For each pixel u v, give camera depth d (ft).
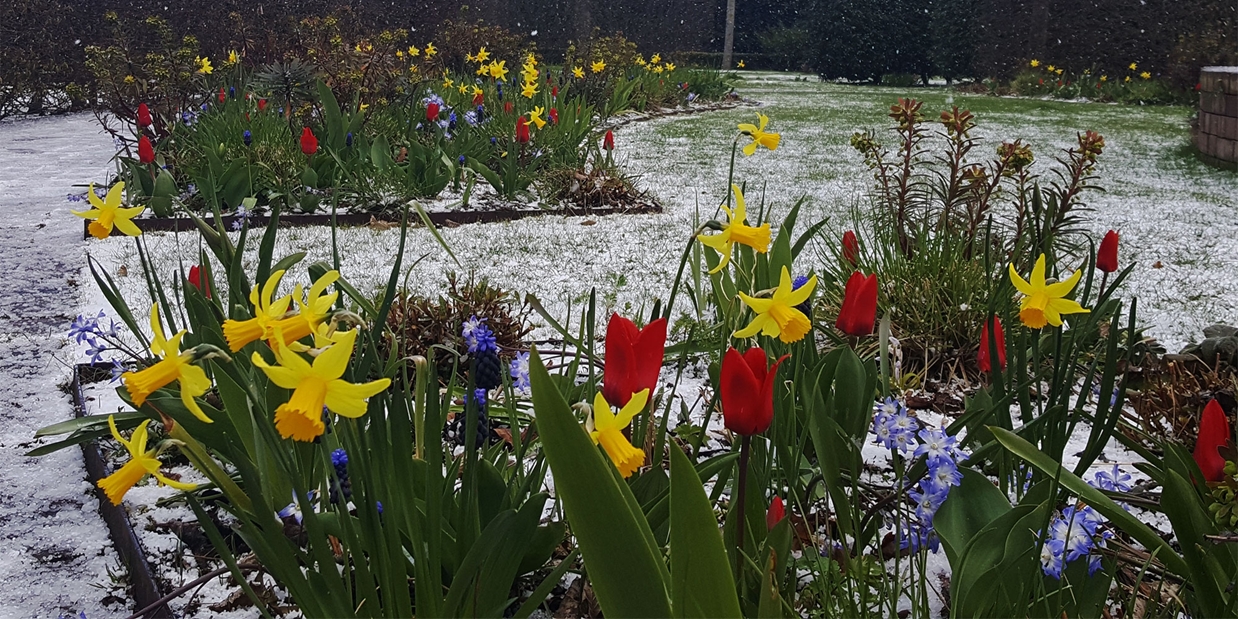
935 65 91.40
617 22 94.07
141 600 7.08
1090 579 5.77
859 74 93.91
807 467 8.09
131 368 11.20
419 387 6.51
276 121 28.40
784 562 5.61
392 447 5.32
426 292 15.62
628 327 5.23
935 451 5.90
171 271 17.28
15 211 24.11
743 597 5.66
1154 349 11.94
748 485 6.27
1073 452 9.28
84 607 7.20
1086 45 77.71
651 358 5.21
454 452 8.77
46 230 21.71
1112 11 75.72
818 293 13.85
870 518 7.35
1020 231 12.67
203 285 8.36
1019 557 5.12
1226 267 18.15
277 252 18.75
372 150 25.20
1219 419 6.02
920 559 5.80
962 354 11.79
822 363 8.10
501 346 11.98
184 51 33.94
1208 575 5.39
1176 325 14.06
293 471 5.25
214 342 7.30
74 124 47.52
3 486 9.23
